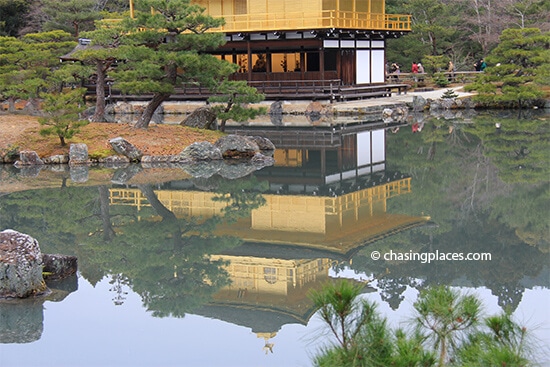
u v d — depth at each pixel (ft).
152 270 46.98
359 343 21.31
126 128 97.60
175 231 57.00
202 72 91.04
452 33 180.24
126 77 97.19
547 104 146.72
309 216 62.03
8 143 90.43
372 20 146.20
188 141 94.17
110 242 53.88
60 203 66.69
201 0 153.89
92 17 175.83
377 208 65.00
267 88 145.69
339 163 88.89
